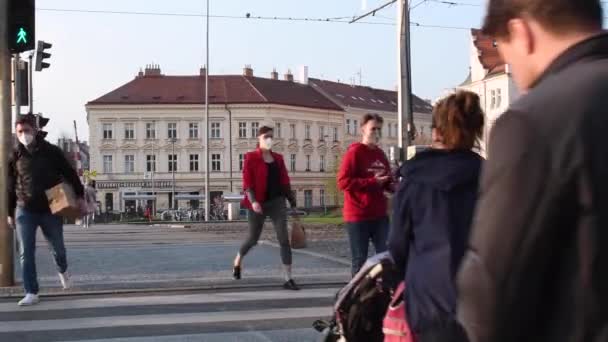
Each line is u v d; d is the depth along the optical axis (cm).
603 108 161
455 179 344
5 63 957
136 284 1001
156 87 8531
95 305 858
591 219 157
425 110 9925
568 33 178
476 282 167
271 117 8350
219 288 973
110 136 8331
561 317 161
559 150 160
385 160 812
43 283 1023
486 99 6212
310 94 9062
